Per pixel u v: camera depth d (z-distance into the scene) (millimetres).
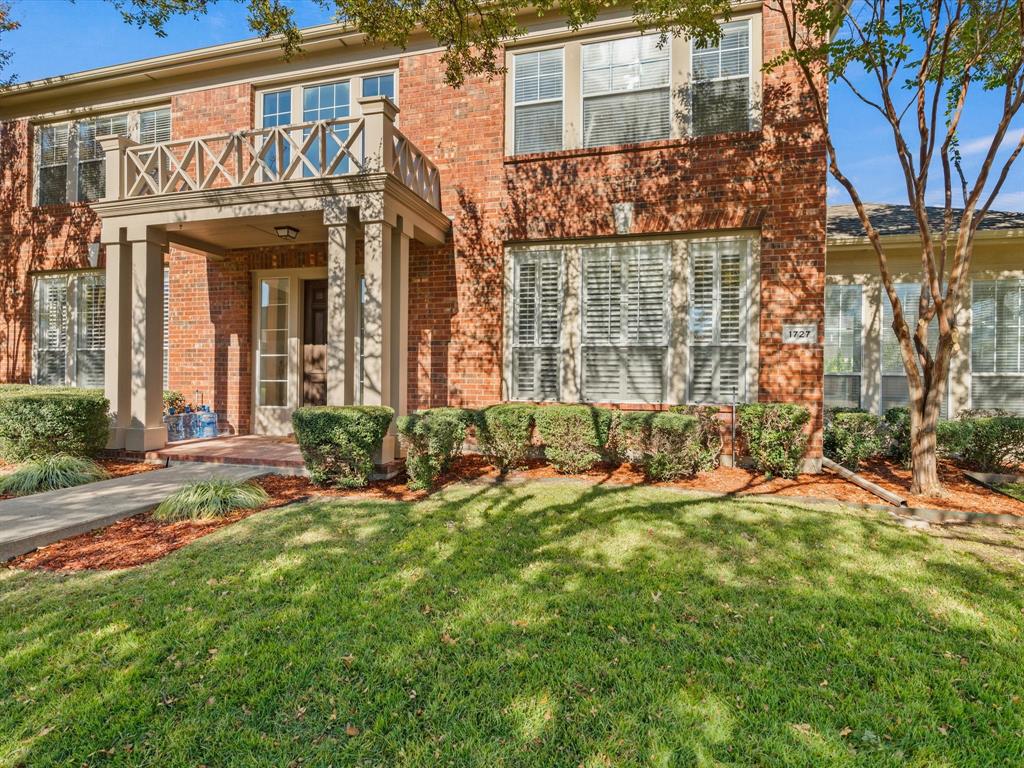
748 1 7035
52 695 2326
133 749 2023
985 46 5410
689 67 7418
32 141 10273
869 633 2869
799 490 5957
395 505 5312
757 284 7227
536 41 7863
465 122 8125
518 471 6879
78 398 6867
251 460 6965
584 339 7867
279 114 9133
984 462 6852
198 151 7223
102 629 2875
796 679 2467
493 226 8008
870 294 8711
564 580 3527
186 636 2797
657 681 2432
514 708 2242
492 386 7996
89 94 9836
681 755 1997
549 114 7934
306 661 2566
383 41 8141
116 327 7410
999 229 8023
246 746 2037
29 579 3568
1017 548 4211
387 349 6617
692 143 7270
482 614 3047
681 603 3205
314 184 6535
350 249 6652
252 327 9250
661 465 6309
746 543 4250
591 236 7688
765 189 7027
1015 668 2557
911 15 5598
